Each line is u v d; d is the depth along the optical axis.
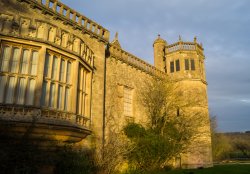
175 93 23.17
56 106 11.23
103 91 16.09
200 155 23.66
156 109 20.39
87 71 14.55
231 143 63.88
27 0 12.02
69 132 11.34
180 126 19.95
